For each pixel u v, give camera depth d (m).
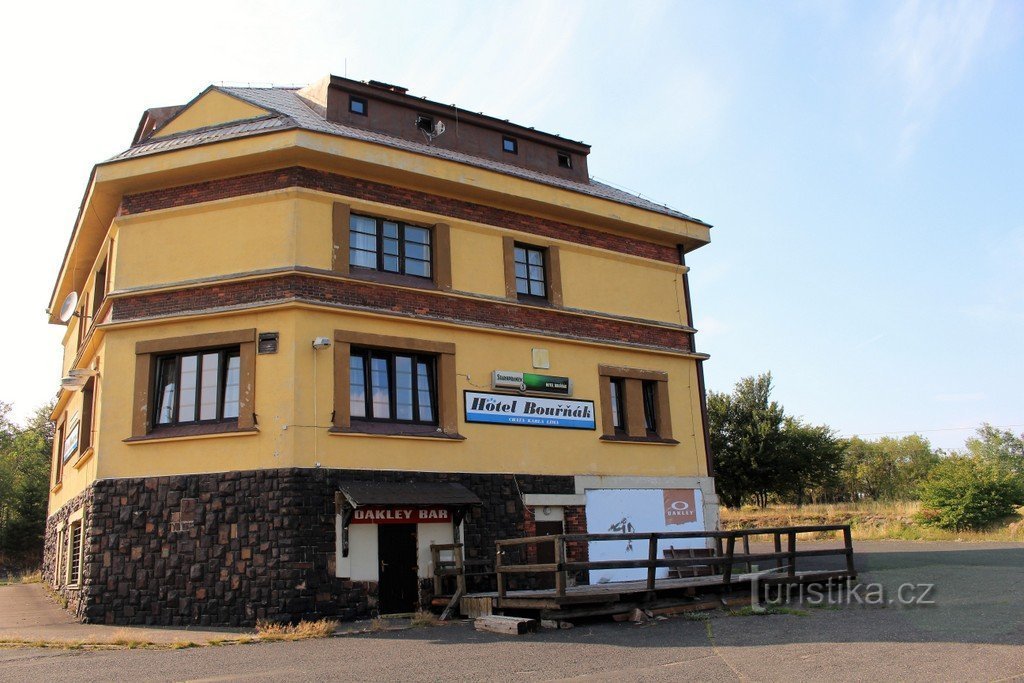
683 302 19.62
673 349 18.81
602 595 11.37
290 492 12.79
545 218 17.52
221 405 13.72
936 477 31.36
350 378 14.16
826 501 63.81
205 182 14.66
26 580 26.59
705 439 18.91
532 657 9.01
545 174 19.58
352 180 14.91
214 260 14.19
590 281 17.92
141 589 12.91
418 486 13.94
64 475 19.39
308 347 13.61
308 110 17.05
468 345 15.58
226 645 10.53
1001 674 7.30
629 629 10.93
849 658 8.23
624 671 8.07
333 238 14.38
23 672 8.55
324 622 11.89
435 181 15.56
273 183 14.35
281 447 13.05
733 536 13.10
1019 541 25.59
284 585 12.40
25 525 33.53
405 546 13.95
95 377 15.08
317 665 8.83
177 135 16.05
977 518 29.22
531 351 16.45
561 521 16.03
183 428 13.73
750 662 8.30
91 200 15.27
